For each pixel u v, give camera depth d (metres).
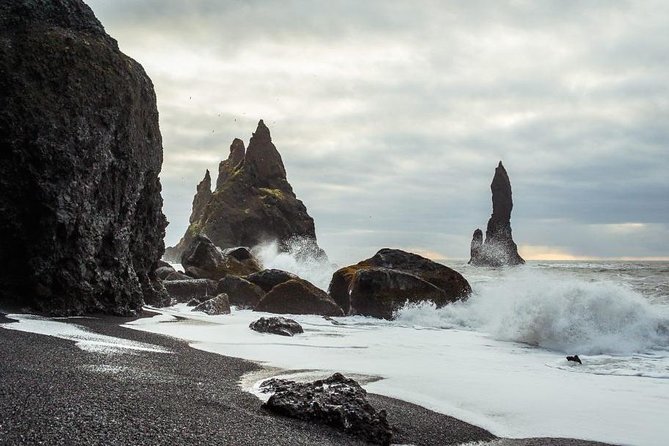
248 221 97.38
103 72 20.47
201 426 7.16
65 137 18.72
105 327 16.55
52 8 21.48
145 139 23.69
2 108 18.17
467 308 25.23
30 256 18.03
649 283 36.84
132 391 8.43
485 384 11.98
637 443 8.41
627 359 15.67
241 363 12.55
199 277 34.41
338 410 8.06
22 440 5.85
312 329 21.45
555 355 16.52
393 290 26.00
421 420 9.02
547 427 9.07
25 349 10.87
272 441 7.00
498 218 155.50
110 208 20.75
